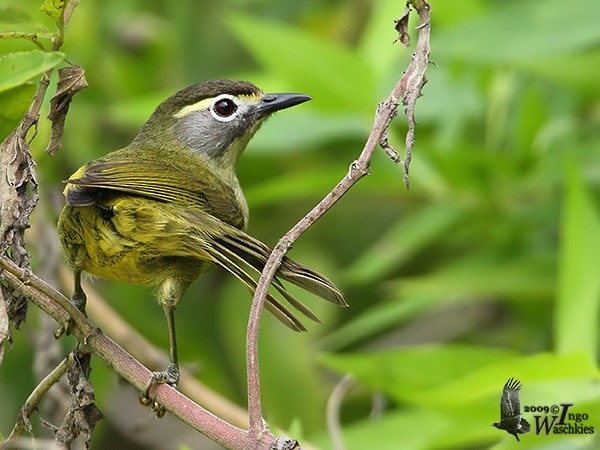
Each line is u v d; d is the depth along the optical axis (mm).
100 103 14562
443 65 13039
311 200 14703
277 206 14664
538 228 12445
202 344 13992
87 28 14516
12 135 7184
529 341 12602
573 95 12867
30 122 7160
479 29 11195
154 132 10703
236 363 13211
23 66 6680
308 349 12867
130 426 13891
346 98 12078
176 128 10602
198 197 8656
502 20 11203
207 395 10875
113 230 8062
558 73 11547
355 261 14461
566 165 10914
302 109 12617
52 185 12547
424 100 13156
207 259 7988
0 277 7141
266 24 12133
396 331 14211
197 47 14898
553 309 12250
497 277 11938
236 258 7938
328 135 12625
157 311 13969
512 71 12789
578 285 10016
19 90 6777
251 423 6652
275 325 12961
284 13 15422
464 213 12469
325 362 9336
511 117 13086
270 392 12844
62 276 11289
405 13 6938
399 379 9383
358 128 12586
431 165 12328
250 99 10711
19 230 7199
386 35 12812
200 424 6891
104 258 8266
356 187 12742
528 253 12328
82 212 8094
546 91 12953
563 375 8391
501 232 12453
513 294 12180
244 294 13227
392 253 12484
